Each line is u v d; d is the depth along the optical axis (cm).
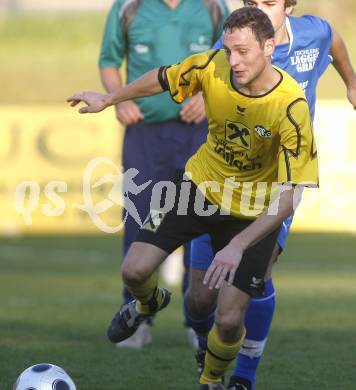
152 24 2617
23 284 3947
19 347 2430
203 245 1908
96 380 2050
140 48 2633
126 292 2472
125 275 1775
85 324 2858
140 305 1886
